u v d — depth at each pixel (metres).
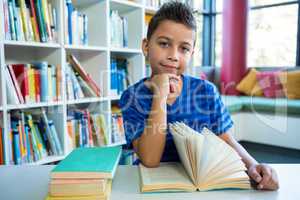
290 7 3.77
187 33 0.76
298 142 2.86
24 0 1.46
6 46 1.59
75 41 1.75
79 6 1.97
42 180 0.59
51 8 1.62
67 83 1.70
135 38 2.19
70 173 0.47
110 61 1.97
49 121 1.62
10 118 1.46
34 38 1.52
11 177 0.60
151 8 2.20
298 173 0.62
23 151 1.48
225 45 3.94
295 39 3.79
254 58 4.11
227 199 0.48
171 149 0.76
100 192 0.47
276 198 0.49
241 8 3.76
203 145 0.54
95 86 1.88
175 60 0.77
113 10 2.10
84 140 1.82
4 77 1.37
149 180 0.54
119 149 0.66
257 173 0.55
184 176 0.57
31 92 1.51
